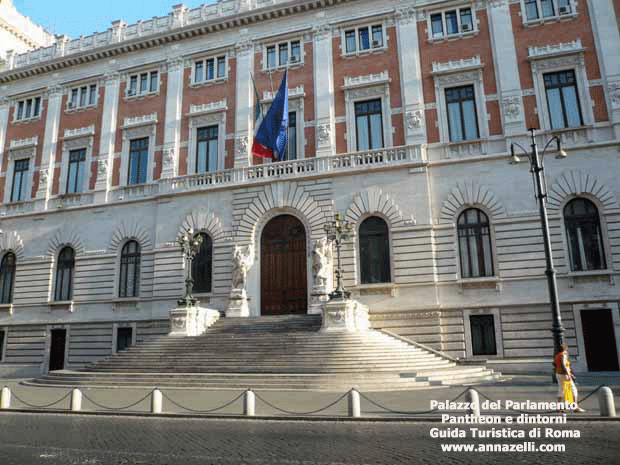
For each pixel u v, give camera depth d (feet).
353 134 96.73
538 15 91.40
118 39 118.93
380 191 91.25
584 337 78.74
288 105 102.12
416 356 74.02
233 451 33.78
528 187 85.05
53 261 110.83
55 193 115.44
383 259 89.97
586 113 85.30
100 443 37.06
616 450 32.12
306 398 55.67
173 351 76.79
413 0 98.63
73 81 120.47
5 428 44.01
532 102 88.38
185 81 111.04
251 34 107.96
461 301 84.12
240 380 65.46
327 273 88.69
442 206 88.43
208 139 107.04
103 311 103.86
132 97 114.11
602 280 78.69
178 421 46.44
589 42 87.81
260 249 97.30
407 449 33.71
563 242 81.56
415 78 94.73
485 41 93.66
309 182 95.30
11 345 109.50
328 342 71.61
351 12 101.91
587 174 82.58
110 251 106.73
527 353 79.66
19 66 128.47
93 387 68.74
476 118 91.71
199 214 100.37
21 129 123.54
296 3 103.91
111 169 111.45
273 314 93.76
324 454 32.48
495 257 84.53
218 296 95.35
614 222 79.87
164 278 99.76
